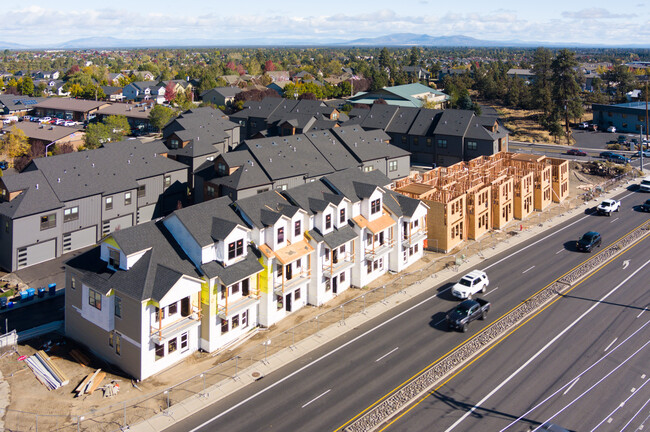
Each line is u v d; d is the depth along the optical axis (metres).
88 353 42.78
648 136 136.50
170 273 39.38
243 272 43.41
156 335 38.56
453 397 36.59
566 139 136.62
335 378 38.91
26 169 67.12
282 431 33.00
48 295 53.19
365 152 90.50
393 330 46.16
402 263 59.97
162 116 144.25
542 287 54.72
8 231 59.34
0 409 34.97
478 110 159.12
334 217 52.19
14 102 168.62
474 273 54.00
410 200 60.06
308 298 51.53
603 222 76.25
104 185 68.94
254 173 75.25
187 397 36.75
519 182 77.38
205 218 44.19
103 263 42.56
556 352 42.41
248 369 40.31
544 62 178.38
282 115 131.75
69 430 33.06
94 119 157.88
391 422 33.94
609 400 36.22
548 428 33.34
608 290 53.81
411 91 171.62
